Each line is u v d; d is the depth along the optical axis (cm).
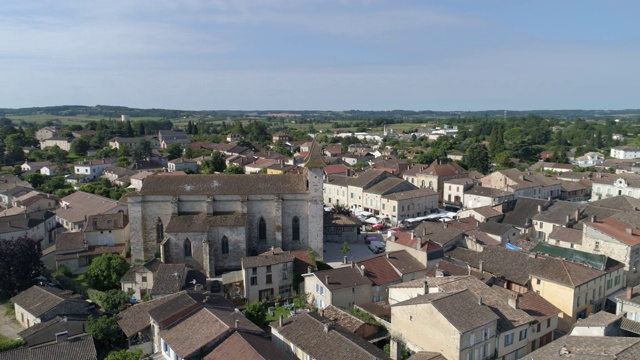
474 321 6012
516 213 13112
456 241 10081
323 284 7994
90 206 14088
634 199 13250
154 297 8419
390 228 14275
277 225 10956
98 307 8644
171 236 10150
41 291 8281
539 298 7469
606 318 6694
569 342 6006
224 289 9162
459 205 17188
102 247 11250
